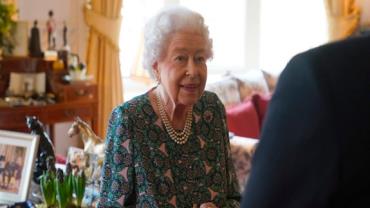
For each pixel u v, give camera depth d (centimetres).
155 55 165
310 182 69
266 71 536
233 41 587
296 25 607
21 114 392
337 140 68
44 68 418
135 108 164
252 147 337
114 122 164
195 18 165
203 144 171
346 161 67
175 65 162
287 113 72
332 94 70
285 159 71
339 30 590
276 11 602
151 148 162
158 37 164
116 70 487
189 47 162
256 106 471
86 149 200
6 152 189
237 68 589
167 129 166
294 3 604
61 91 415
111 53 482
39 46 423
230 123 418
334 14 589
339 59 72
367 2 598
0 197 186
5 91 410
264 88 512
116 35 482
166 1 529
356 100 69
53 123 408
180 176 165
